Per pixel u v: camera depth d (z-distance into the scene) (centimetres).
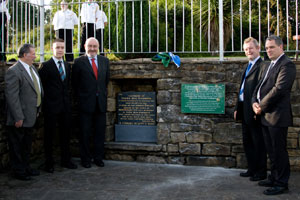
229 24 773
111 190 366
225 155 463
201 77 465
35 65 518
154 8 866
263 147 390
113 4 654
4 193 358
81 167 469
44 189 371
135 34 661
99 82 464
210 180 401
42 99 430
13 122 397
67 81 458
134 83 530
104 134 481
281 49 347
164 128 483
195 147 473
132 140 514
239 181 396
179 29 885
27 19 567
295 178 405
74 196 347
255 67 387
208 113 465
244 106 392
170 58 470
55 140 538
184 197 341
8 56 670
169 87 478
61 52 446
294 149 437
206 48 784
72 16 561
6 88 389
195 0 849
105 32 671
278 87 333
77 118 523
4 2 516
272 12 1004
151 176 421
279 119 339
